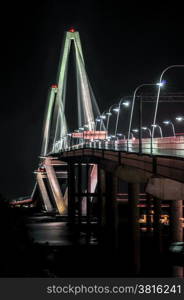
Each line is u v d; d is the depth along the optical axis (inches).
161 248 3452.3
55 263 2844.5
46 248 3157.0
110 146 4719.5
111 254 3319.4
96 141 5620.1
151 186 2500.0
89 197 5846.5
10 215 3255.4
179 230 3400.6
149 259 3085.6
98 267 2842.0
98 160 4485.7
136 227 3019.2
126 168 3088.1
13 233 2787.9
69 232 5132.9
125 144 4734.3
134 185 3056.1
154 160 2367.1
